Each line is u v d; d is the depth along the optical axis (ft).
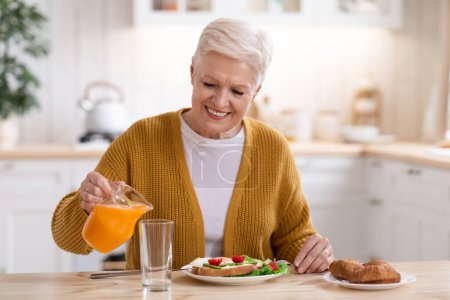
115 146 6.14
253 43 5.35
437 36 15.07
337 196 13.14
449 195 10.28
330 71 14.92
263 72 5.55
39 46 12.94
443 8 14.06
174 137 6.10
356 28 14.92
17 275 5.21
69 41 14.20
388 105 15.11
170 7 13.42
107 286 4.86
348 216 13.20
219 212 6.05
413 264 5.57
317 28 14.83
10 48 13.97
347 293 4.70
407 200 11.68
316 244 5.45
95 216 4.72
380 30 15.01
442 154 11.02
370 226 13.17
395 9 14.07
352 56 14.96
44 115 14.21
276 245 6.47
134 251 6.14
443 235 10.51
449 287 4.85
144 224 4.67
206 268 4.94
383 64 15.03
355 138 14.01
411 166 11.46
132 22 14.32
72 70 14.24
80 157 12.39
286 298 4.56
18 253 12.42
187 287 4.83
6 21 12.55
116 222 4.72
